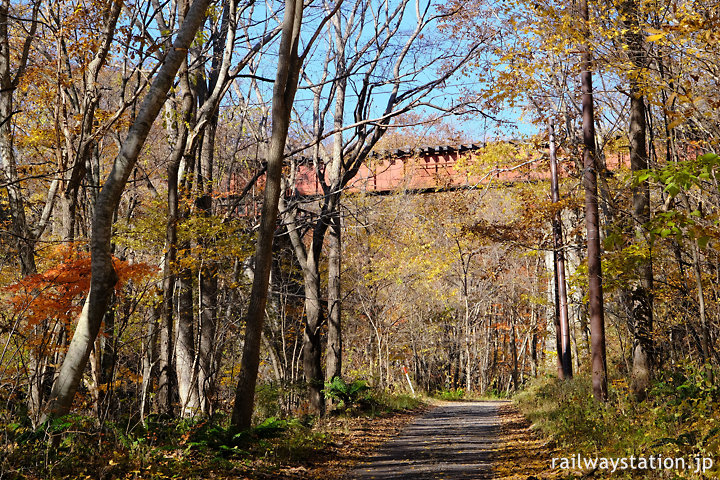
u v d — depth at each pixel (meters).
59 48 14.01
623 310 17.11
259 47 17.81
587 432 11.67
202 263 14.73
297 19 13.65
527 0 15.64
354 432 16.61
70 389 10.48
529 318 49.19
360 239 31.41
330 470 10.85
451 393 40.50
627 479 7.98
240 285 18.12
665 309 16.69
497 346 55.06
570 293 26.36
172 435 11.14
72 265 11.15
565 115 20.03
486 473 10.02
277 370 24.45
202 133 16.95
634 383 15.29
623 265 14.94
